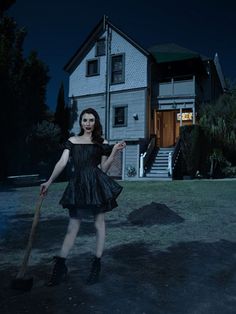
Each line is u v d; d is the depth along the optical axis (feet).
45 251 14.66
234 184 44.93
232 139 64.34
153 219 20.85
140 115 70.18
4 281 10.84
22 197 35.47
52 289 10.09
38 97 74.08
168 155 63.46
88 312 8.57
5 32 66.85
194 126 59.41
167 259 13.42
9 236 17.58
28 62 71.92
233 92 70.90
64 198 10.18
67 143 11.03
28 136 68.18
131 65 72.18
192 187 42.14
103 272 11.73
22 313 8.45
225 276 11.54
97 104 75.36
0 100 62.34
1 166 62.49
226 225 20.22
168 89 72.43
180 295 9.81
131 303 9.18
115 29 73.77
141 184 47.78
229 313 8.71
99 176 10.50
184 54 71.77
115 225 20.25
